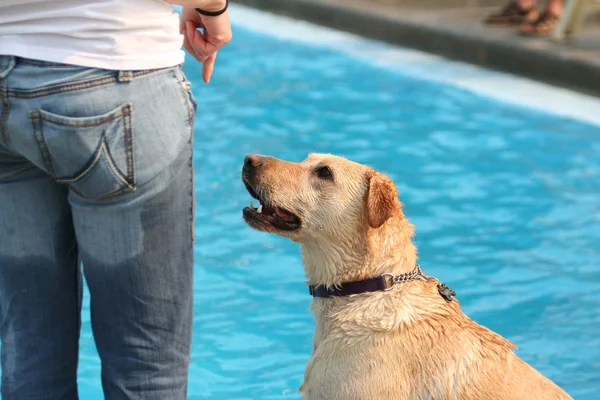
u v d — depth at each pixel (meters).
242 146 9.62
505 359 4.14
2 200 3.34
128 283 3.30
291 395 5.46
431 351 4.11
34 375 3.53
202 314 6.45
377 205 4.21
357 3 14.31
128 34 2.96
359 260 4.32
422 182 8.84
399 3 14.42
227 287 6.87
